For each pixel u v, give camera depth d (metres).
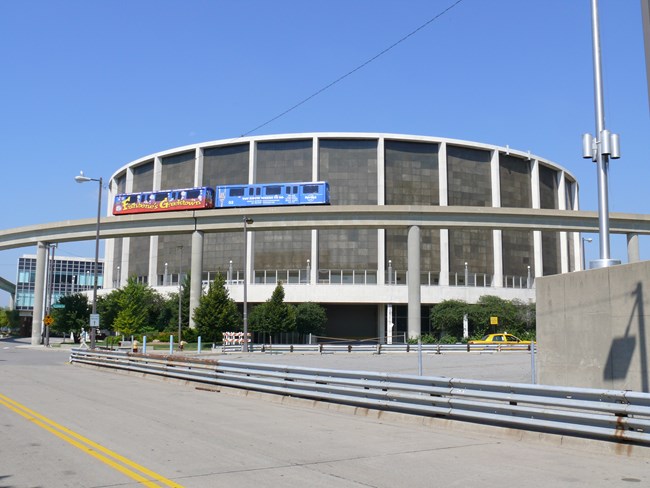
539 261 86.06
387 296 77.06
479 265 83.25
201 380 20.05
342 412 14.32
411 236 54.62
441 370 26.95
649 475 8.05
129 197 73.94
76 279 161.25
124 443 9.97
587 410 9.96
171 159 92.19
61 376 24.08
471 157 86.50
